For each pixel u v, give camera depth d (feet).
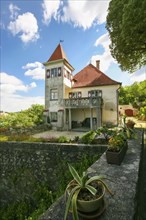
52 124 58.65
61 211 5.57
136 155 12.75
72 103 54.70
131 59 47.55
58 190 21.26
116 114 53.06
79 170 19.77
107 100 54.90
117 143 11.62
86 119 58.75
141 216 9.30
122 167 10.07
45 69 62.28
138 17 29.84
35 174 24.71
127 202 6.02
